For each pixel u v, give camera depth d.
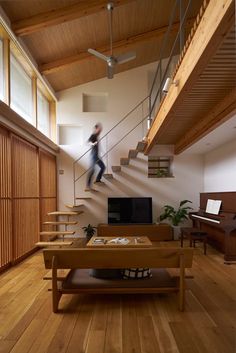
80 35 6.15
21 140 5.71
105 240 4.79
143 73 8.59
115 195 8.41
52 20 5.06
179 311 3.16
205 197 7.59
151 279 3.54
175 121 5.60
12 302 3.48
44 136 6.82
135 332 2.69
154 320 2.94
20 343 2.51
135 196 8.41
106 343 2.49
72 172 8.44
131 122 8.51
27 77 6.43
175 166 8.51
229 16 2.10
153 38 6.91
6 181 4.98
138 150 7.38
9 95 5.02
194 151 8.04
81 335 2.64
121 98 8.55
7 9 4.68
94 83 8.57
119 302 3.43
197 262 5.36
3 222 4.85
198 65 2.87
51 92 7.85
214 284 4.10
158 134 5.88
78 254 3.22
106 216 8.35
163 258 3.25
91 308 3.26
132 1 5.34
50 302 3.47
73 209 8.38
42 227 7.03
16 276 4.57
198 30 2.78
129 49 7.14
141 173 8.45
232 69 3.26
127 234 7.70
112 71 5.53
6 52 5.02
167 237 7.75
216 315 3.05
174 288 3.31
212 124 4.95
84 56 6.75
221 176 7.13
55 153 8.32
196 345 2.45
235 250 5.36
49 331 2.73
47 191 7.55
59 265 3.25
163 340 2.54
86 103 8.72
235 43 2.67
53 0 4.85
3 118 4.67
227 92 4.07
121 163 8.20
